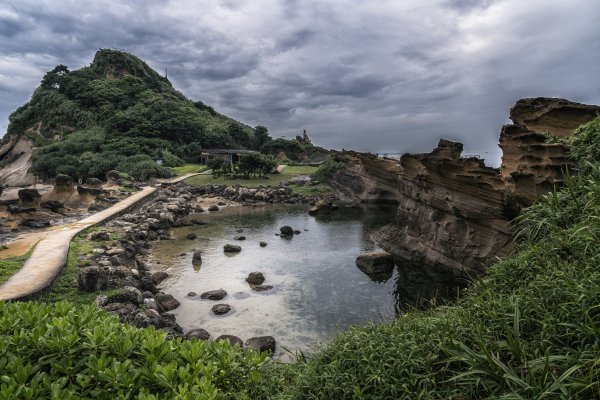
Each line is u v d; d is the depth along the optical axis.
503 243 17.58
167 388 4.81
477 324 5.86
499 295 6.69
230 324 15.63
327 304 17.67
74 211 34.22
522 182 14.67
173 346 5.91
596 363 4.04
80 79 110.31
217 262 24.50
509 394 4.09
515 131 15.35
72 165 71.62
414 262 23.36
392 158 45.75
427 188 22.69
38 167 73.44
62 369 4.79
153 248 28.09
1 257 18.47
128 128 91.12
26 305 6.34
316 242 29.94
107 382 4.75
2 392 4.09
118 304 14.52
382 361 5.78
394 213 42.91
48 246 20.61
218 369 5.72
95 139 83.06
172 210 41.78
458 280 19.92
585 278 5.54
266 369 7.05
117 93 105.50
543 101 16.48
